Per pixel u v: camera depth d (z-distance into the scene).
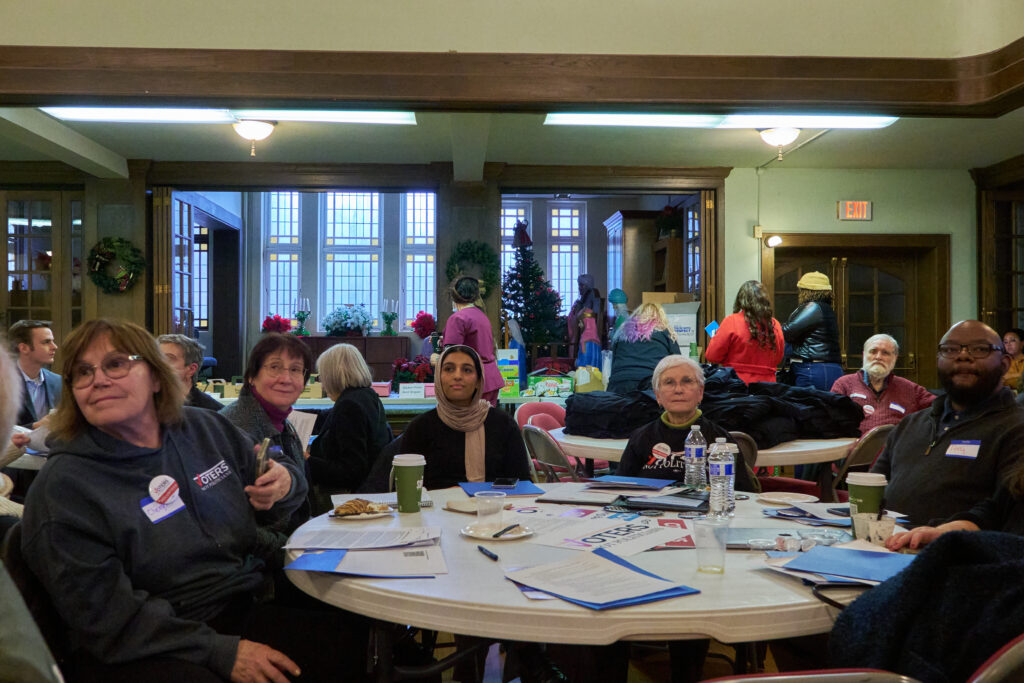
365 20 5.05
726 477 2.25
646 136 7.45
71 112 6.51
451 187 8.61
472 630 1.40
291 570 1.66
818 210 8.77
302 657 1.86
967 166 8.68
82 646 1.62
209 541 1.83
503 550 1.80
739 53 5.16
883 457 2.79
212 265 13.48
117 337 1.75
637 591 1.46
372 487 3.16
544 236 14.58
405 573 1.59
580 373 6.73
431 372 6.51
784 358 7.26
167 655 1.62
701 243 8.82
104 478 1.71
